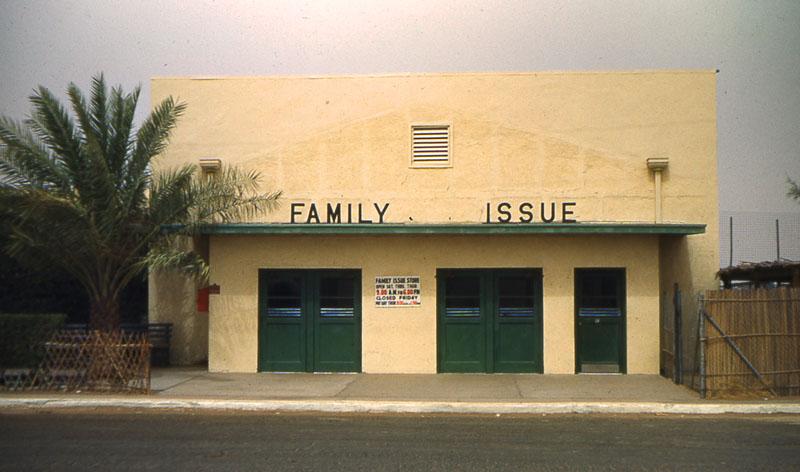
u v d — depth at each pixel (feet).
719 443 32.83
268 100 58.18
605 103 56.54
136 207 50.31
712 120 56.18
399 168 56.70
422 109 56.85
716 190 55.93
